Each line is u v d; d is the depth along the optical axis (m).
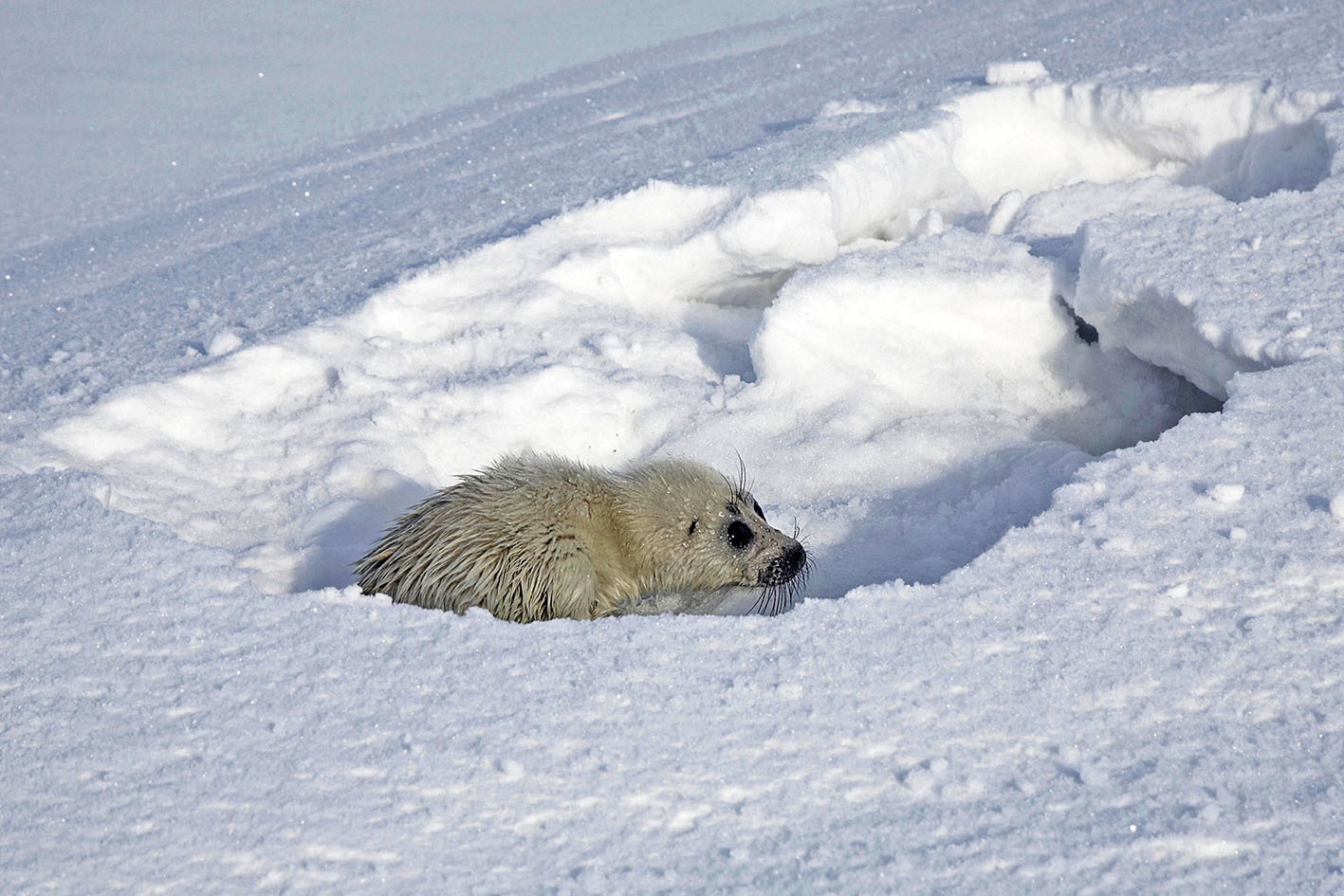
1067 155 17.22
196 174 22.53
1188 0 21.27
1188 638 7.03
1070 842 5.71
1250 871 5.50
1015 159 17.38
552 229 14.39
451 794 6.16
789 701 6.73
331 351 12.65
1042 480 10.32
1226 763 6.12
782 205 13.34
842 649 7.16
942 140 15.98
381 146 22.84
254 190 20.88
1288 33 17.30
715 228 13.70
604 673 7.05
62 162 23.97
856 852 5.71
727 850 5.76
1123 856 5.61
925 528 10.11
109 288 15.81
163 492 10.73
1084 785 6.04
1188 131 15.59
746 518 9.81
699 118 20.12
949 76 19.58
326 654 7.37
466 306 13.58
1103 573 7.66
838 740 6.43
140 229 19.28
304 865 5.74
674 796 6.09
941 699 6.68
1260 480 8.38
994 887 5.48
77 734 6.73
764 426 11.84
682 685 6.91
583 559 9.25
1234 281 10.80
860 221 14.91
